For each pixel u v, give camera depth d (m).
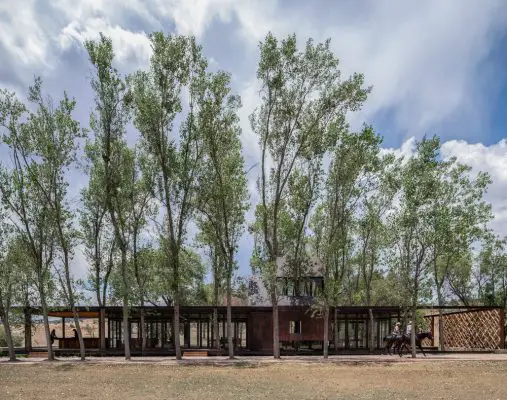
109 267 37.41
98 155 33.91
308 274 37.06
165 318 41.69
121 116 33.44
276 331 31.73
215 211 34.28
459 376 23.78
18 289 31.16
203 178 33.59
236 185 34.66
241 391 19.39
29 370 26.39
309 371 25.78
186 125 33.25
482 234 34.94
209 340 40.50
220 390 19.66
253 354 35.69
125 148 34.53
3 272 30.78
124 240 33.44
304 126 33.12
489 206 33.91
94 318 42.06
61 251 31.94
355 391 19.36
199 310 36.66
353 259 42.50
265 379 22.91
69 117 31.94
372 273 42.94
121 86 33.22
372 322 36.28
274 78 32.97
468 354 34.62
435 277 36.75
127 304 32.34
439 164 32.78
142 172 35.72
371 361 29.48
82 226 36.38
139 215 37.59
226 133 33.47
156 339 42.12
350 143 33.59
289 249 35.84
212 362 29.42
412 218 31.58
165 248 33.84
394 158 34.97
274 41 32.75
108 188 33.28
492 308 35.91
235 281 36.69
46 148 31.23
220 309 36.53
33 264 31.42
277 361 29.84
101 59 32.69
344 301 44.50
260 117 33.56
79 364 28.95
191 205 33.72
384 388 20.14
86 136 32.31
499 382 21.81
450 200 33.50
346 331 40.03
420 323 34.78
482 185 33.53
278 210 34.59
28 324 35.41
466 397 17.95
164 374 24.75
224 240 35.66
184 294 43.22
